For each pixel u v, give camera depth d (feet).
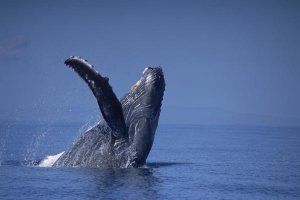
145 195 216.95
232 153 465.06
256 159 402.72
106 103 259.19
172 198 214.07
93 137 291.17
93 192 220.43
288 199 224.74
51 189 226.17
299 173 313.12
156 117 287.89
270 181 273.75
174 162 360.48
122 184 238.48
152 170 286.87
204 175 286.87
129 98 289.53
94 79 252.01
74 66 251.39
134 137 282.56
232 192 235.61
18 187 231.30
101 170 273.75
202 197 220.43
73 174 262.67
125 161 284.20
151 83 285.84
